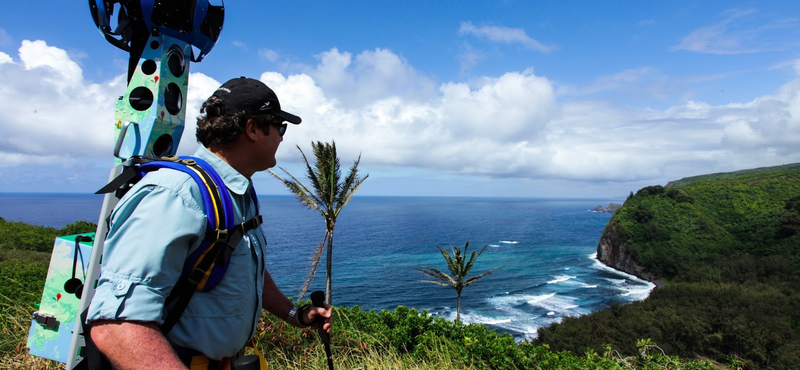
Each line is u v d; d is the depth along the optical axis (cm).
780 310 5494
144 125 168
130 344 99
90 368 122
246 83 139
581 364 838
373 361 414
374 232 16462
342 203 1736
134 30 185
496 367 702
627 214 10875
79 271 179
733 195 11312
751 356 4347
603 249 10744
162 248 106
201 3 181
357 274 8244
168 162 123
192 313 119
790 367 4084
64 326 179
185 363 120
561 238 15212
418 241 13650
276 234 15275
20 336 359
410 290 7106
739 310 5519
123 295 101
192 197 115
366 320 855
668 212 10738
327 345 181
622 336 4547
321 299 184
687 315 5094
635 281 8569
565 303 6588
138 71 174
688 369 1106
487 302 6544
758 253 8712
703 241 9431
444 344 700
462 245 12769
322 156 1641
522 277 8625
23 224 3042
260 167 147
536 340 4794
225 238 119
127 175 130
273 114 142
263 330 455
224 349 125
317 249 1755
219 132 133
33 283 578
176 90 185
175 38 178
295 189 1695
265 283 174
